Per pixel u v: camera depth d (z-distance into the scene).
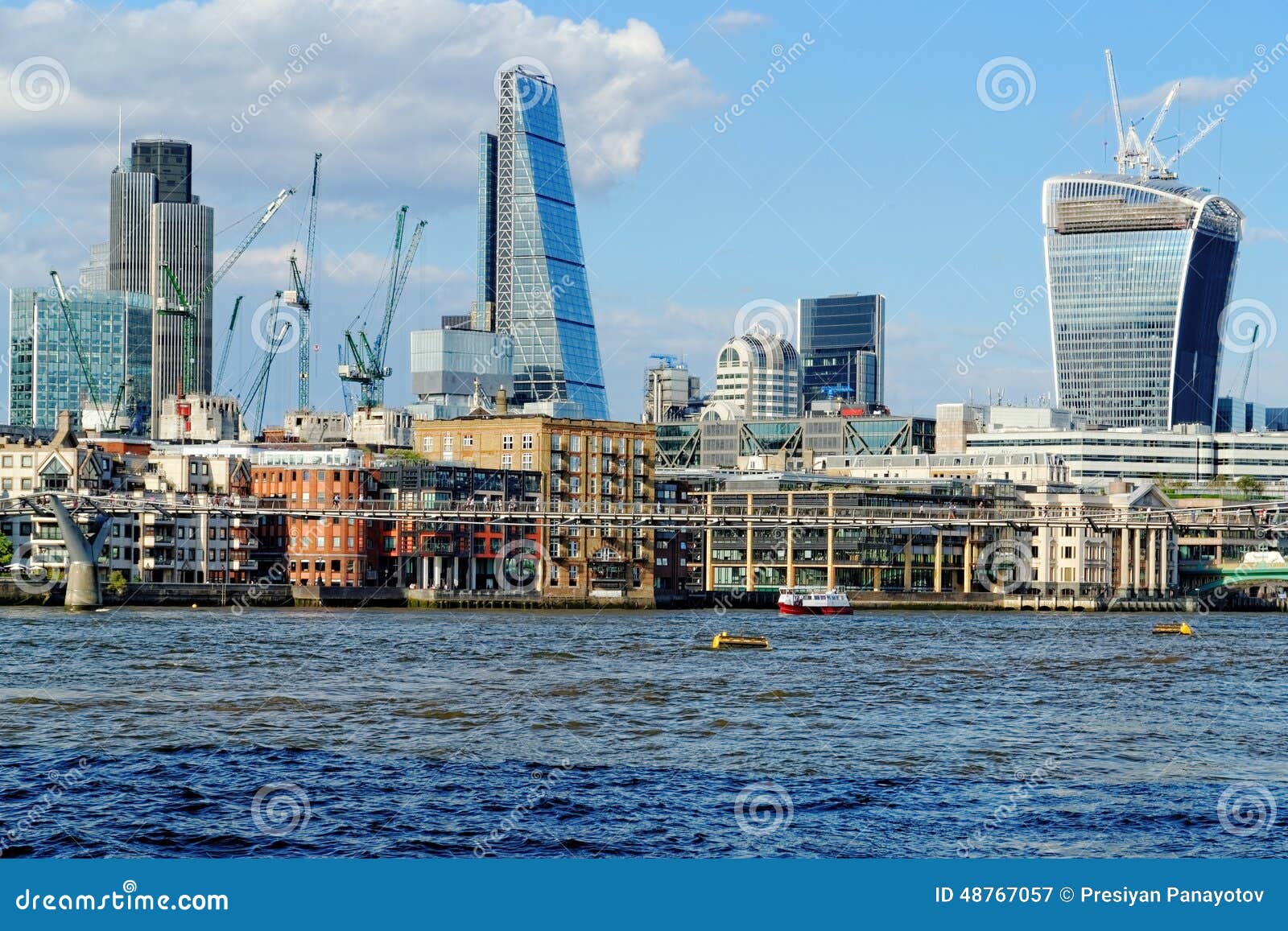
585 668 195.25
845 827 108.44
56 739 135.50
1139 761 133.00
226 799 114.62
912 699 169.62
